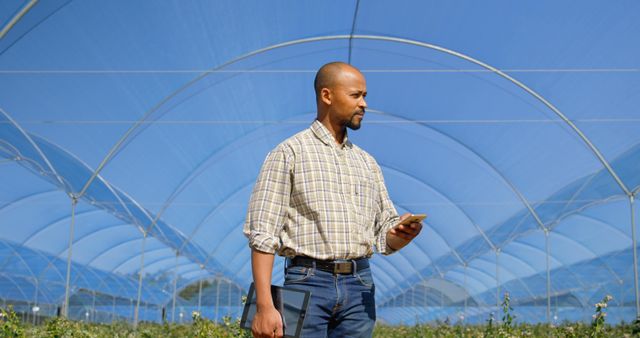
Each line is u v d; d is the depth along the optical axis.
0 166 19.20
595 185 19.09
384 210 4.60
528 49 13.67
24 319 32.75
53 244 27.92
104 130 16.34
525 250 29.05
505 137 17.81
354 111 4.34
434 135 19.16
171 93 15.26
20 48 12.41
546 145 17.58
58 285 33.69
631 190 17.70
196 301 37.44
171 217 23.61
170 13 12.27
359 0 12.51
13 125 15.80
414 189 24.53
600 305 9.50
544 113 15.98
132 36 12.82
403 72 15.56
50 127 15.96
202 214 24.41
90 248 29.38
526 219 23.47
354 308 4.19
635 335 10.72
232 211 25.19
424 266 35.41
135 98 15.14
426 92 16.50
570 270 27.92
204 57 14.02
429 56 14.60
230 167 20.92
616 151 16.91
